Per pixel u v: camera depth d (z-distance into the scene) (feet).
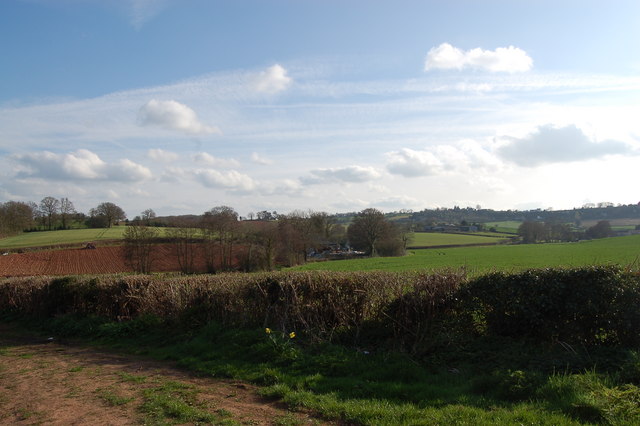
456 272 29.58
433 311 27.86
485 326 27.25
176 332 37.65
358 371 24.38
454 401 19.04
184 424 17.90
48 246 193.47
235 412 19.22
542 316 24.81
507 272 27.48
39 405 21.43
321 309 31.91
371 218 211.82
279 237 170.09
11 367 30.73
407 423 16.63
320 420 18.03
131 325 41.11
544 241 269.64
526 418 16.29
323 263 177.68
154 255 161.17
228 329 34.22
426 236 308.81
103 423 18.43
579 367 20.89
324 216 237.45
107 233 242.99
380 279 30.99
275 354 27.73
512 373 20.30
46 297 54.24
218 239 163.22
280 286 33.35
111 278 49.78
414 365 24.21
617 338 23.22
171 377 26.07
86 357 33.63
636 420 15.26
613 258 114.52
